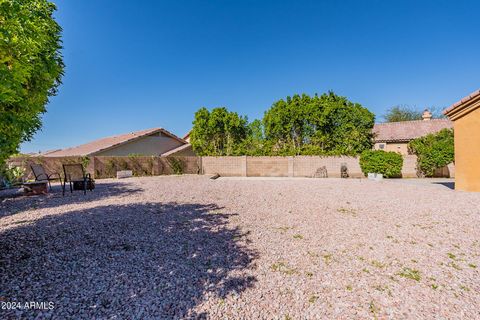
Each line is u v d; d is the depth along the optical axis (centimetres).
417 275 350
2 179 1152
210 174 2295
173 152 2656
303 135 2320
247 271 353
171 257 391
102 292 292
